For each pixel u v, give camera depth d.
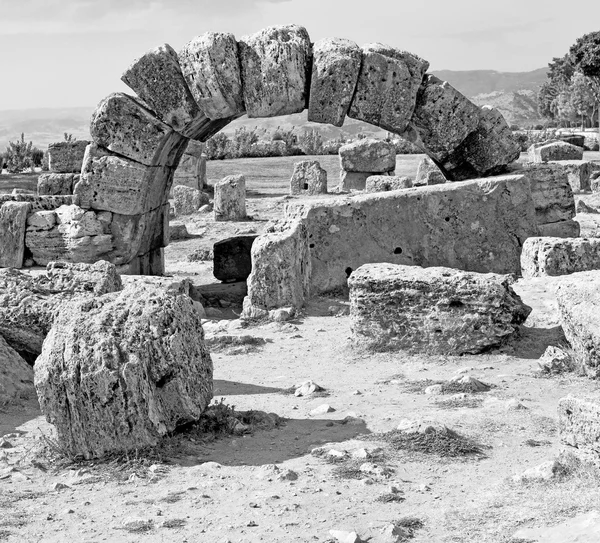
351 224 14.02
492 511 5.61
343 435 7.46
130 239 16.19
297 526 5.61
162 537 5.55
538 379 8.89
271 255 12.92
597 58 49.88
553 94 114.81
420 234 14.05
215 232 25.50
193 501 6.14
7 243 15.88
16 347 10.12
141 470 6.85
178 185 32.84
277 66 15.18
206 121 16.31
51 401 7.11
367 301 10.34
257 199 32.44
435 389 8.67
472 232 14.05
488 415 7.74
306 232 13.81
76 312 7.46
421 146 16.14
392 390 8.91
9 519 5.98
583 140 53.41
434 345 10.04
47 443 7.47
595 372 8.68
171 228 24.72
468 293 9.87
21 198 19.11
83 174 15.95
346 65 15.16
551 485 5.95
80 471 6.91
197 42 15.19
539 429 7.32
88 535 5.65
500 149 15.82
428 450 6.90
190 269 19.69
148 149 15.75
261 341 11.50
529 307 10.41
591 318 8.63
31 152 51.62
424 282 10.05
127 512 6.03
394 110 15.45
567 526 5.15
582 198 28.56
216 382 9.71
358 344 10.49
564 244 12.73
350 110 15.53
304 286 13.62
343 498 6.03
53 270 10.73
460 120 15.69
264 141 59.00
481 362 9.68
